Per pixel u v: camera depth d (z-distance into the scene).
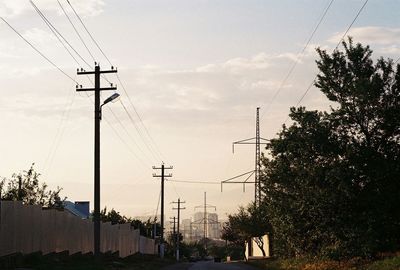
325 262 30.09
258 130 52.59
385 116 26.72
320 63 27.97
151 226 103.06
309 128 27.89
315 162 28.09
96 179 33.09
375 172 26.25
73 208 72.38
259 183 36.44
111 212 87.38
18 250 28.42
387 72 27.30
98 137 33.34
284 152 29.67
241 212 67.38
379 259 26.30
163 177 80.19
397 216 26.39
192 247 166.75
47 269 28.39
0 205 26.55
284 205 31.34
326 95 27.84
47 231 33.12
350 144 27.17
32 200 44.16
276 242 42.56
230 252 133.50
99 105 33.50
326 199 27.23
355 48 27.66
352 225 27.11
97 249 32.59
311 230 30.66
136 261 52.91
